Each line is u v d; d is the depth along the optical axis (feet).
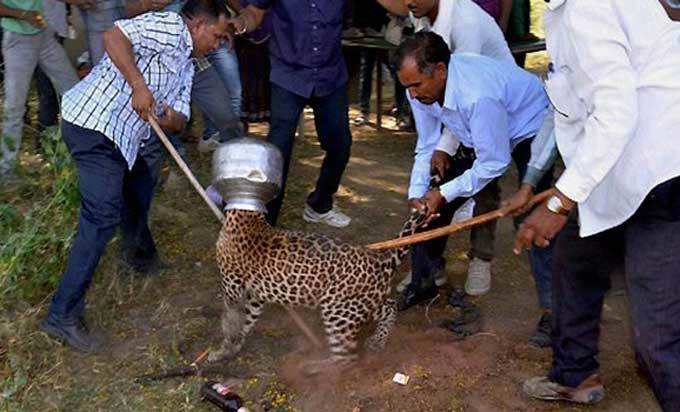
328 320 12.04
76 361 13.03
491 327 14.17
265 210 11.75
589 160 8.98
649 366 9.89
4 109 18.12
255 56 20.30
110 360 13.08
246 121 21.08
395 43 21.11
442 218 13.84
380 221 18.06
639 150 9.12
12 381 12.34
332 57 15.62
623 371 12.94
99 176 12.71
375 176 20.33
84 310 13.97
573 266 11.09
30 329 13.35
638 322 9.84
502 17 18.65
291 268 11.62
